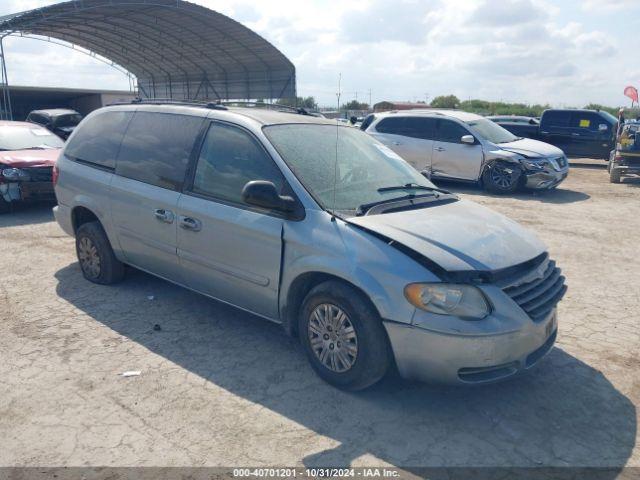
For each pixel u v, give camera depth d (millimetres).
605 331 4824
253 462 3018
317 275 3730
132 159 5039
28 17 20562
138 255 5059
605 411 3584
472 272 3301
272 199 3693
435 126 12758
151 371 3963
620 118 18031
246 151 4195
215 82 34812
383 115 13688
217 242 4219
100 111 5727
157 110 5031
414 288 3266
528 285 3549
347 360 3600
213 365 4066
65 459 3016
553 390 3828
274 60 30438
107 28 25844
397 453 3113
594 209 10438
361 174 4309
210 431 3279
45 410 3461
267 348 4352
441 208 4121
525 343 3396
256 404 3570
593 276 6379
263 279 3984
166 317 4906
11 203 8953
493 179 12070
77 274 6031
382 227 3557
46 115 21797
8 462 2984
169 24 25156
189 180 4480
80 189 5488
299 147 4223
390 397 3676
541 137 19219
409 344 3314
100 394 3654
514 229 4012
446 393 3752
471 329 3215
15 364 4023
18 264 6387
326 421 3396
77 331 4594
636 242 7953
